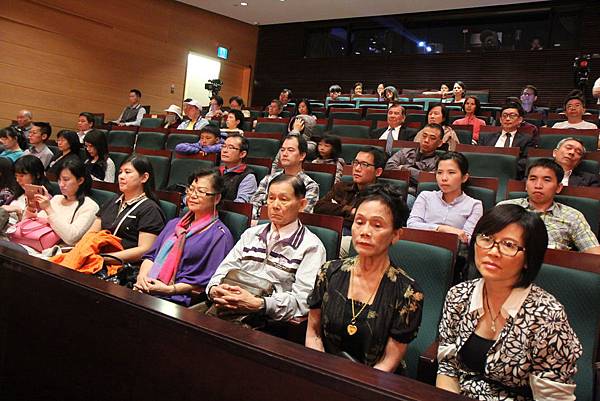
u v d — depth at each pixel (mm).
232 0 7656
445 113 3561
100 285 927
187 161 3178
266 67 8805
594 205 1972
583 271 1285
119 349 858
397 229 1208
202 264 1776
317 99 8305
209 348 757
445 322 1126
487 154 2822
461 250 1877
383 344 1159
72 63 6969
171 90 8023
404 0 6980
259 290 1434
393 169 2715
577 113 3762
